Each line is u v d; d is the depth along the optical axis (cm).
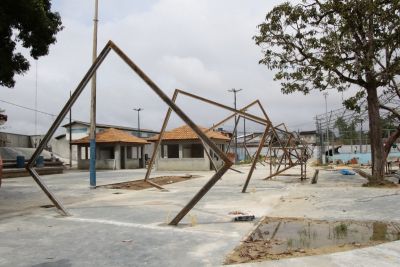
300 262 526
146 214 948
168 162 3284
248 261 536
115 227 787
